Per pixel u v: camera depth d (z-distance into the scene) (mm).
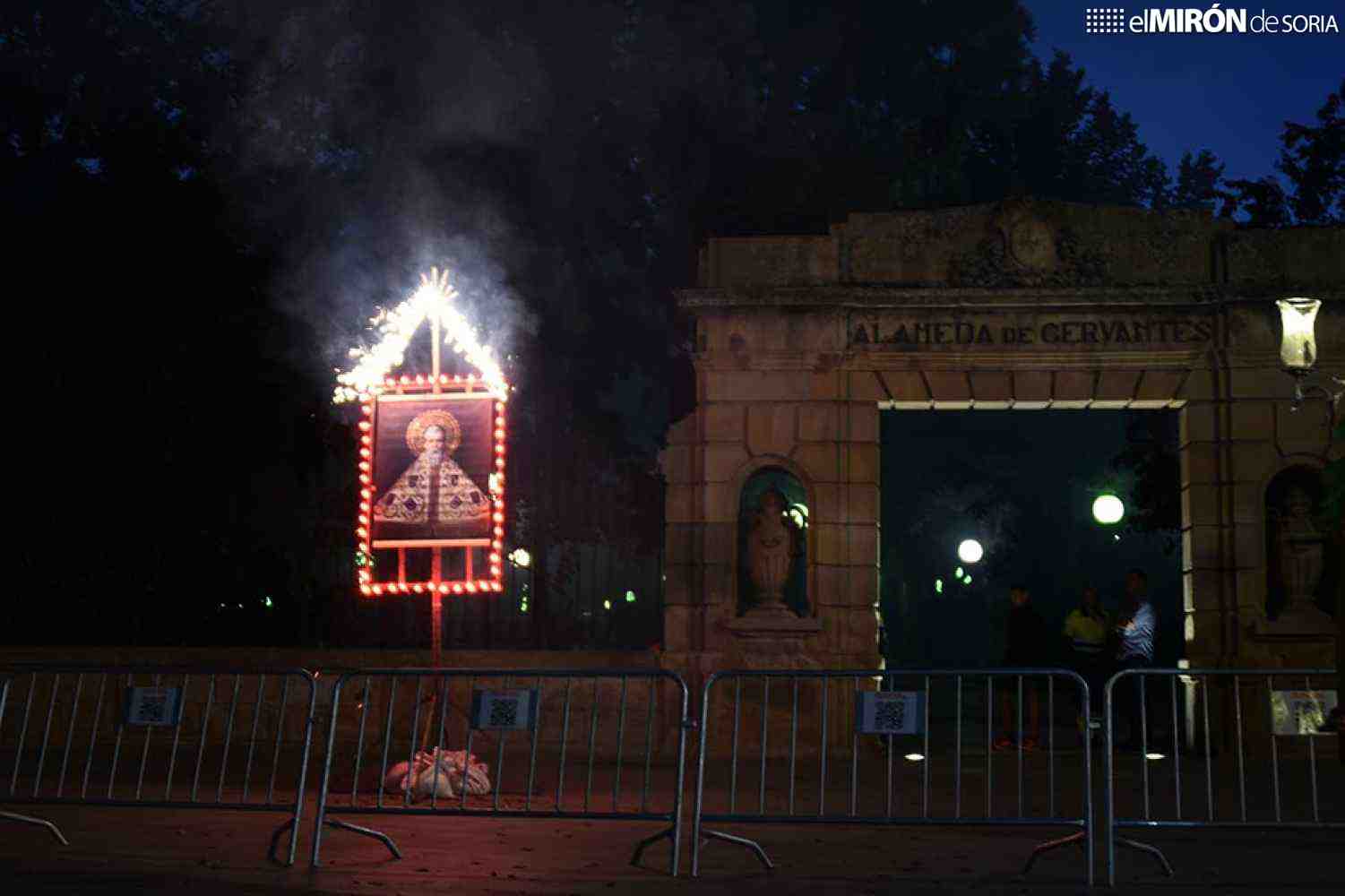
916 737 20922
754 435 18047
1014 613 18641
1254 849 10047
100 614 22734
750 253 18297
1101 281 17812
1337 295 17234
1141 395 17797
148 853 9641
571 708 18094
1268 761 16672
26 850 9695
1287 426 17453
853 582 17766
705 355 18156
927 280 18062
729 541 17953
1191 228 17906
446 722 18312
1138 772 15398
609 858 9570
